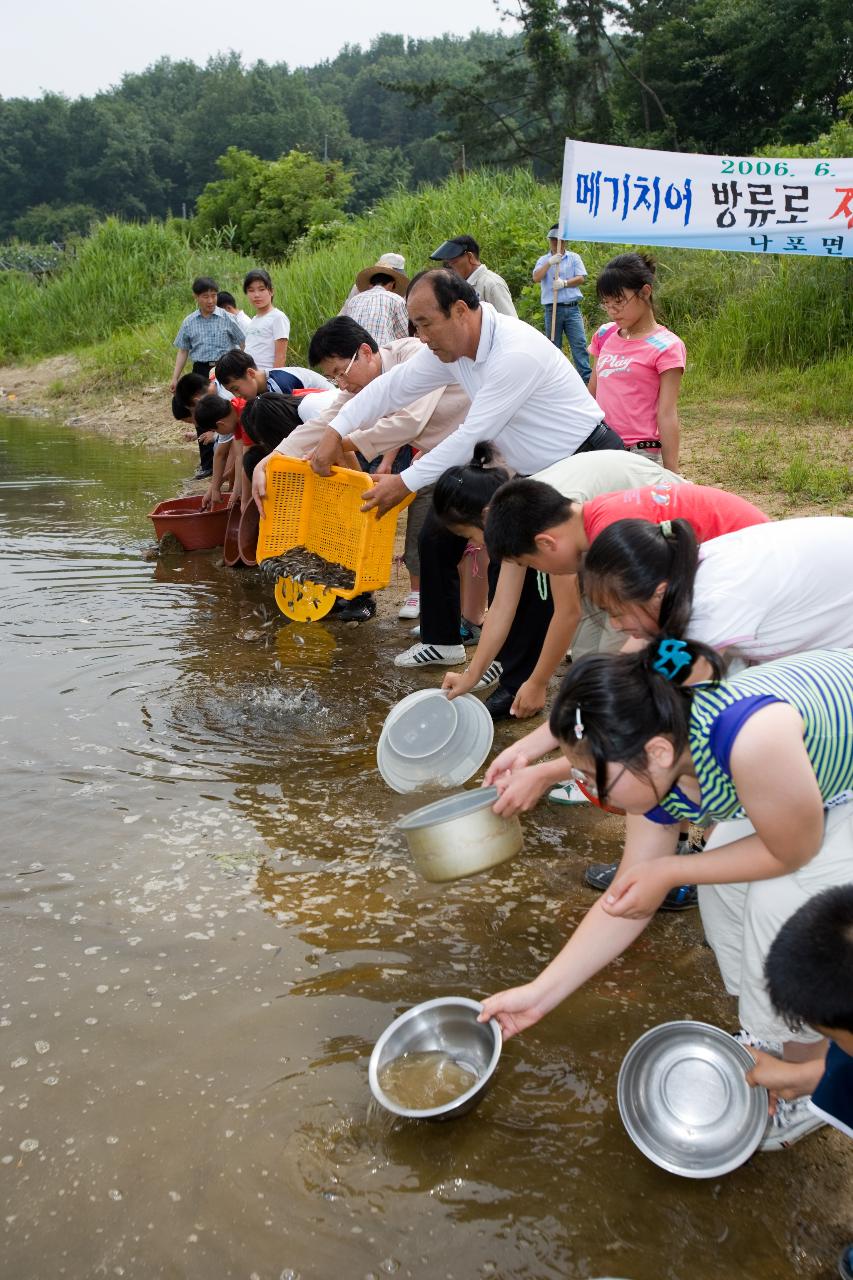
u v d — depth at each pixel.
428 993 3.05
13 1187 2.42
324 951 3.24
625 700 2.12
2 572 7.33
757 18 33.16
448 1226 2.32
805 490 7.29
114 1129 2.58
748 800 2.15
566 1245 2.27
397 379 5.11
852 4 31.00
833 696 2.25
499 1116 2.61
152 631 6.08
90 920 3.40
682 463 8.16
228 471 8.09
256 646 5.83
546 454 4.46
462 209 15.80
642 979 3.12
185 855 3.77
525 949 3.25
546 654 3.79
